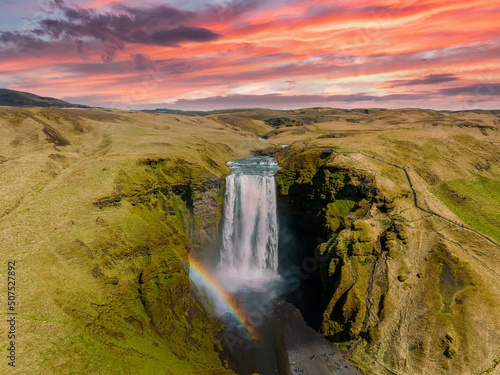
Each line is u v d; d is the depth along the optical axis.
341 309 50.22
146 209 56.38
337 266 54.84
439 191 71.25
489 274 51.50
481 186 76.81
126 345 35.56
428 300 49.25
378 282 52.44
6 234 41.09
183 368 37.50
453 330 45.06
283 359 46.53
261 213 74.19
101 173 57.56
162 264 47.66
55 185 53.97
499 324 44.88
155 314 42.59
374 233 57.69
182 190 65.62
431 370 42.50
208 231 68.12
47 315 33.25
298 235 72.56
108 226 47.41
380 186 63.31
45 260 39.06
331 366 45.53
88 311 36.28
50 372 28.44
